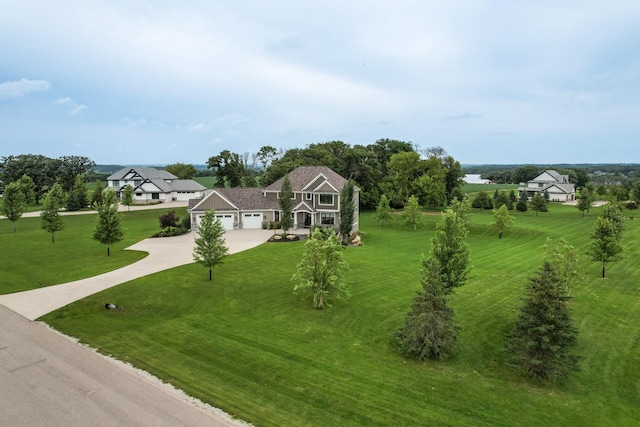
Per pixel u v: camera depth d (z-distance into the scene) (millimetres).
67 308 24016
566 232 57375
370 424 13797
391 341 21172
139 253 40031
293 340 20828
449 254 23594
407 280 32500
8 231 55062
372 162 89438
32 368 16500
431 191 84188
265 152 112062
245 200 59188
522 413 15031
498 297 28547
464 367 18594
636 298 28625
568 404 15820
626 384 17484
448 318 19672
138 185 94562
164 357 18031
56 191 76312
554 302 17688
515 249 46250
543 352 17562
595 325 23828
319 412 14344
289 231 54656
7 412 13469
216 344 19812
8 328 20750
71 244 45062
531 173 183500
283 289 29438
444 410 14930
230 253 40781
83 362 17141
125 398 14500
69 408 13773
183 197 100688
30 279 30641
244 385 15953
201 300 26812
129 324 22141
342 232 49562
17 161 96188
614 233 35438
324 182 56250
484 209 89750
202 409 14078
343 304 26672
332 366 18047
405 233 58250
